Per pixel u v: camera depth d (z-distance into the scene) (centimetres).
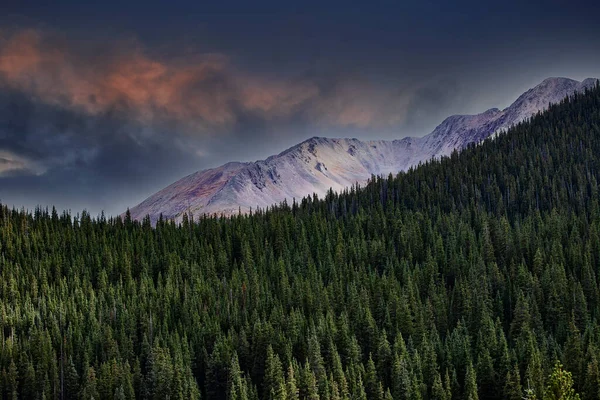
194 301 14362
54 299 14725
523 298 12156
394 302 12938
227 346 11988
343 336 11681
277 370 10519
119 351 12712
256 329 12219
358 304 13038
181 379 11238
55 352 12538
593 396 9375
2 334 13050
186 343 12231
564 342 11344
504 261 15462
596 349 10088
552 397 5338
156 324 13562
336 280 14525
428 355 10625
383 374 10969
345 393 10225
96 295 15575
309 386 10256
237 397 10488
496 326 11800
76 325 13675
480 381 10225
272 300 13838
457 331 11569
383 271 15562
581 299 12394
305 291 13938
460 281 13612
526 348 10525
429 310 12775
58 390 11788
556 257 14688
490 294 13588
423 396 10094
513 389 9681
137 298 14788
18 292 15350
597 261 14950
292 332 12150
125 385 11262
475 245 16175
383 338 11156
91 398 10981
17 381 11881
